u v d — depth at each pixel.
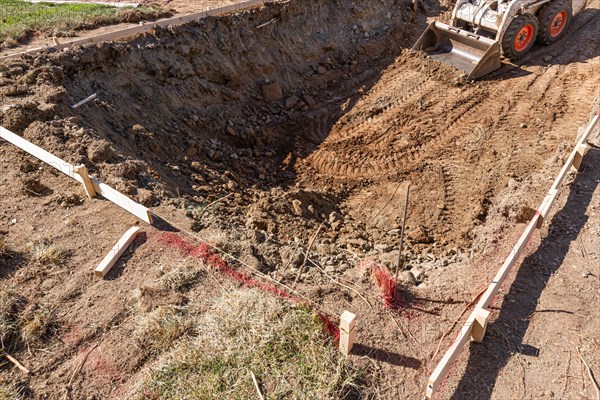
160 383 4.10
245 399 3.98
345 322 4.10
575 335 4.64
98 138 7.03
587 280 5.21
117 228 5.67
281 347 4.33
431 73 10.98
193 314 4.69
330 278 5.32
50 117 7.13
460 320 4.86
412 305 5.00
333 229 7.21
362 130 9.53
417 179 8.20
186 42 9.37
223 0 11.72
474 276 5.45
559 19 11.48
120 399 4.05
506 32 10.41
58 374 4.23
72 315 4.71
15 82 7.66
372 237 7.14
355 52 11.94
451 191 7.84
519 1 10.16
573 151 6.67
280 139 9.66
